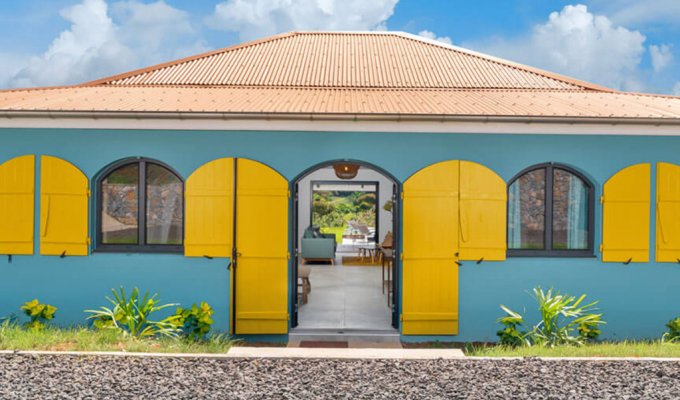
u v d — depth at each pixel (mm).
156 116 8359
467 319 8773
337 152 8711
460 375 5762
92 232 8750
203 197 8672
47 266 8711
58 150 8672
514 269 8766
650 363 6184
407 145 8734
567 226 8938
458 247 8734
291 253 8906
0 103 9055
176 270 8719
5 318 8680
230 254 8664
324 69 13211
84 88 11414
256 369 5922
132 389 5254
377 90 11430
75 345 6766
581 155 8758
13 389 5211
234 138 8695
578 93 11438
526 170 8867
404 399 5074
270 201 8695
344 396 5137
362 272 15500
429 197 8727
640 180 8773
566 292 8797
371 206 20156
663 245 8742
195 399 5020
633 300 8812
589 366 6070
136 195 8836
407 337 8750
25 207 8672
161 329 7789
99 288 8703
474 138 8750
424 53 14727
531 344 8148
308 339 8758
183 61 13633
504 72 13180
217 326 8719
